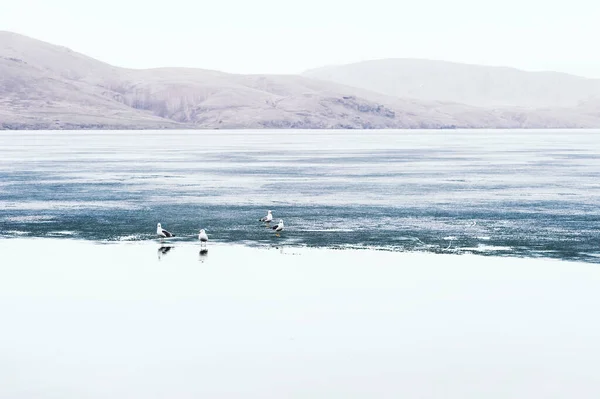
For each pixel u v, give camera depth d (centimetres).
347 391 1570
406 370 1675
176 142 14500
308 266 2606
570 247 2889
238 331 1931
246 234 3228
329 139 16662
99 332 1930
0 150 10725
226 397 1545
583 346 1808
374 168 6969
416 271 2520
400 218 3644
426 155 9331
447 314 2053
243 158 8681
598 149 11125
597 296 2203
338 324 1978
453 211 3878
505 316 2031
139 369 1691
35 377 1648
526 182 5497
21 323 2006
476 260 2677
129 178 5909
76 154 9625
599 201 4294
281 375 1653
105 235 3234
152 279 2445
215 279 2439
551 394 1551
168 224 3506
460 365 1700
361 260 2691
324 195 4653
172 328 1958
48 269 2592
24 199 4488
